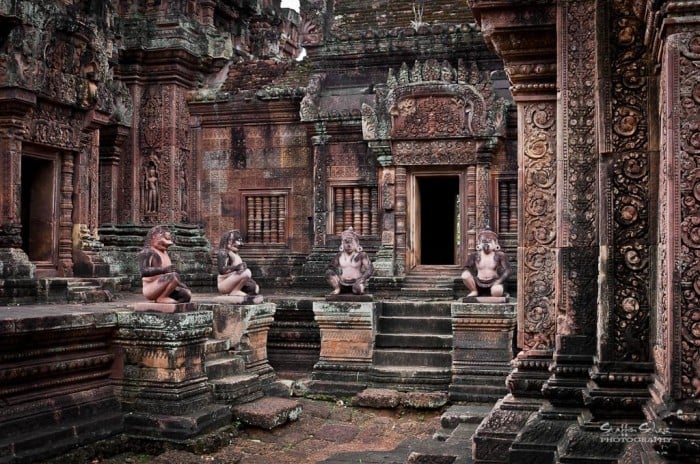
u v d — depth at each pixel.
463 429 7.48
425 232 17.31
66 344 8.58
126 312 9.10
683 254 4.04
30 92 11.34
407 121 13.95
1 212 11.27
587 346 5.51
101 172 15.45
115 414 8.91
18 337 7.88
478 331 11.12
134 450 8.73
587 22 5.51
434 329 12.16
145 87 15.78
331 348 11.88
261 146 15.68
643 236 5.03
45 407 8.23
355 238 12.14
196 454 8.50
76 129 12.72
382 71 14.83
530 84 6.29
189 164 16.11
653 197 5.00
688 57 4.03
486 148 13.66
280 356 12.98
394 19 15.06
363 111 14.09
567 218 5.55
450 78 13.77
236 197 15.84
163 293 9.25
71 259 12.73
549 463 5.27
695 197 4.02
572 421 5.40
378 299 13.27
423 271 14.16
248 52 19.73
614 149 5.06
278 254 15.50
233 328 10.75
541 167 6.29
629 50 5.05
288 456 8.62
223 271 11.36
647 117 5.02
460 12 14.73
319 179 14.84
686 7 3.99
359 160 14.66
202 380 9.41
